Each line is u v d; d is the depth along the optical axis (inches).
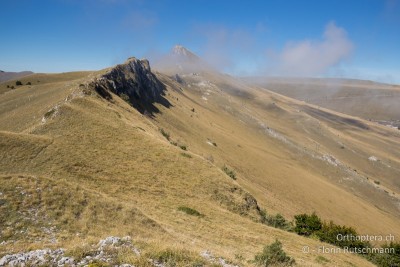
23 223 727.1
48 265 486.9
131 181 1598.2
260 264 780.0
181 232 1049.5
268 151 6988.2
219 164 3796.8
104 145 1935.3
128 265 498.0
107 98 3169.3
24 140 1694.1
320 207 4296.3
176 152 2130.9
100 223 823.1
